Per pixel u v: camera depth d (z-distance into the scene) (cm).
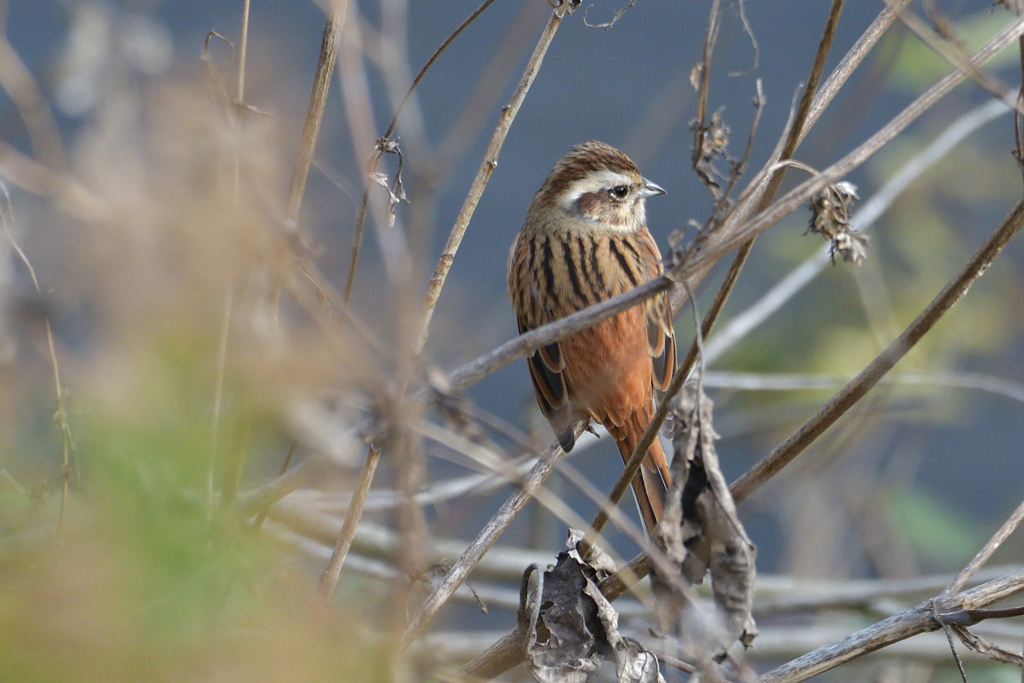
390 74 618
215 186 406
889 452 1381
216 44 682
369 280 473
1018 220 538
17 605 338
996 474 1527
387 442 504
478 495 712
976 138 1324
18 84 534
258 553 401
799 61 1817
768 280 1382
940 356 1294
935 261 1320
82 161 459
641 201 1027
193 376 363
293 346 415
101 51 656
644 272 952
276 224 443
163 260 376
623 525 491
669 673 682
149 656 339
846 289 1317
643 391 897
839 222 541
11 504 452
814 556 1261
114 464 351
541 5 681
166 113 420
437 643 596
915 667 1062
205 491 388
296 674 362
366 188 541
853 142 1553
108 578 343
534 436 939
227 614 423
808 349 1309
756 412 1279
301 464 516
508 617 1130
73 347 414
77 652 333
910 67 1018
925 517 1224
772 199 578
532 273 970
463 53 1783
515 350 527
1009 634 1002
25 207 470
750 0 1919
